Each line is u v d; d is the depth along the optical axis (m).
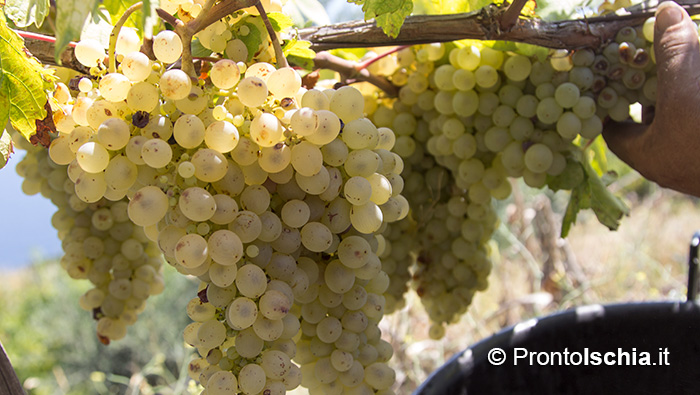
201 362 0.39
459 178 0.57
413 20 0.50
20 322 2.00
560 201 1.80
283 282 0.36
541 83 0.52
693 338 0.54
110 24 0.41
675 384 0.55
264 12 0.37
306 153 0.35
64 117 0.38
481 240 0.63
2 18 0.36
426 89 0.56
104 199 0.51
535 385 0.55
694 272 0.56
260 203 0.35
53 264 2.48
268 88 0.36
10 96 0.38
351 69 0.54
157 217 0.34
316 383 0.42
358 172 0.37
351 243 0.38
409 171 0.58
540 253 1.35
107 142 0.33
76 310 1.89
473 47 0.51
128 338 1.65
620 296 1.31
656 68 0.52
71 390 1.61
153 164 0.33
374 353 0.42
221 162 0.34
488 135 0.54
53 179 0.50
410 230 0.60
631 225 1.73
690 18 0.51
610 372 0.56
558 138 0.53
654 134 0.52
